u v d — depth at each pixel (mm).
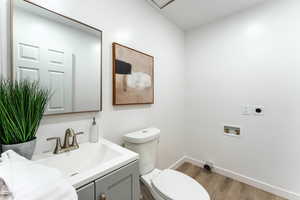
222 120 1926
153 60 1657
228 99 1866
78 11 1005
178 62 2139
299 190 1437
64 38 932
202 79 2096
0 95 633
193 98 2199
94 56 1097
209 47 2014
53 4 889
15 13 747
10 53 747
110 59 1225
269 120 1581
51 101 881
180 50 2178
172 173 1241
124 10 1330
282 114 1502
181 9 1705
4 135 650
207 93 2053
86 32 1044
